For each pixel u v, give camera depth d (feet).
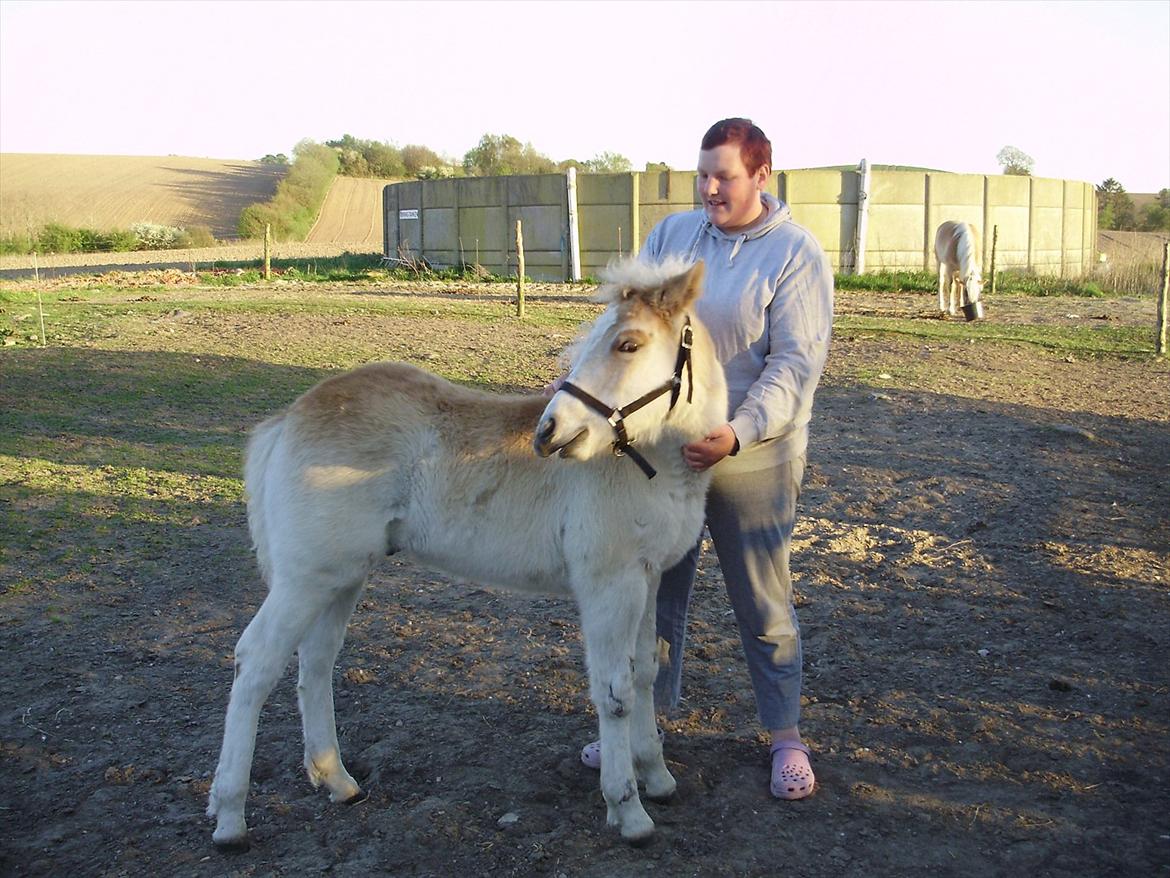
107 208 201.46
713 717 15.39
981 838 12.17
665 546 11.97
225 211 208.85
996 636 18.12
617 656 11.84
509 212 93.71
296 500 12.16
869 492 26.81
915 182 92.73
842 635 18.21
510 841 12.14
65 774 13.65
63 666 16.78
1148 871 11.46
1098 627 18.39
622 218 89.61
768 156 12.28
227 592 20.02
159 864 11.73
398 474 12.48
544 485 12.22
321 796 13.25
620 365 11.09
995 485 27.27
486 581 12.95
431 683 16.49
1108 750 14.14
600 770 13.23
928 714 15.26
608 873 11.51
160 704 15.65
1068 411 36.47
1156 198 266.77
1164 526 24.02
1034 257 101.30
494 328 53.57
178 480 26.89
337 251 145.28
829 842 12.14
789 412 12.03
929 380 41.86
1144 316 63.21
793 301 12.21
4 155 254.27
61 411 33.81
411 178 292.81
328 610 13.07
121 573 20.76
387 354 44.88
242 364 42.24
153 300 64.28
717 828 12.50
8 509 24.07
